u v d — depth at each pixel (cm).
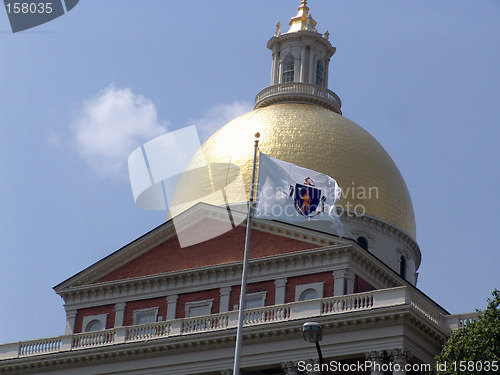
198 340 12644
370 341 11862
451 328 12238
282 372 12556
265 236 13700
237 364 9444
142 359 13012
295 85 16988
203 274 13762
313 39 17775
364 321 11894
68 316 14325
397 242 15475
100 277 14362
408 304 11762
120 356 13112
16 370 13612
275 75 17800
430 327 11981
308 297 13150
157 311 13862
